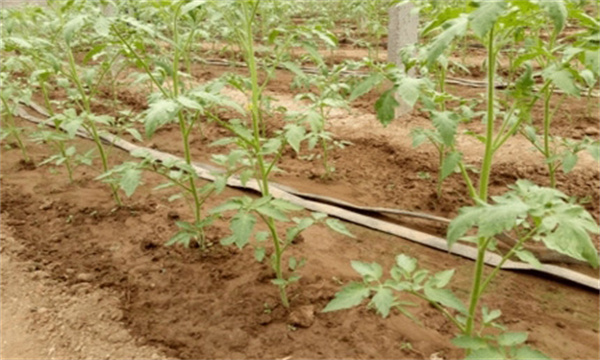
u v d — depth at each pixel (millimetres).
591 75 2062
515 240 3131
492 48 1665
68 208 3682
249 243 3139
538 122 5102
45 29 5230
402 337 2320
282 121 5531
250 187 3973
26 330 2492
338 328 2387
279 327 2408
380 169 4316
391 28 4938
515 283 2777
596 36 1539
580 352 2221
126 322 2510
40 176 4293
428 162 4324
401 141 4766
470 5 1394
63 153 4047
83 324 2516
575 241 1278
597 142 2895
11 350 2365
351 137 4973
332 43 2369
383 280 2758
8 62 4172
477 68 7473
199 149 4953
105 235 3316
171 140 5215
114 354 2311
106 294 2730
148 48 7746
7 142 5109
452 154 1805
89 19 2273
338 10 11492
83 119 3186
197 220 2996
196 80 7219
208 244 3129
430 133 1941
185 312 2551
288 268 2855
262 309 2529
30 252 3150
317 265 2895
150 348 2332
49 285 2822
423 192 3861
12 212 3654
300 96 3484
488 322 1949
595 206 3486
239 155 2467
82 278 2855
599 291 2678
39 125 4051
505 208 1317
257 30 10648
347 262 2967
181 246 3125
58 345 2387
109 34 2633
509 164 4172
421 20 8781
